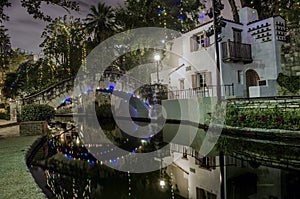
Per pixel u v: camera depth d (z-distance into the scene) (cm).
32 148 753
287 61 1556
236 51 1600
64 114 2986
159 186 523
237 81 1670
